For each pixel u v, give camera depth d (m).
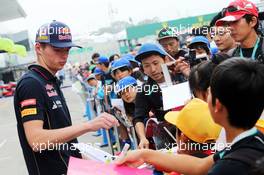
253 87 1.25
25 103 1.99
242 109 1.27
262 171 1.16
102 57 6.80
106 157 1.91
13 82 27.55
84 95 9.73
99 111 6.77
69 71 30.72
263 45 2.65
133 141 3.74
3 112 16.62
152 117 3.05
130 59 6.12
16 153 7.44
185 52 4.47
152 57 3.00
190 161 1.68
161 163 1.70
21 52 15.88
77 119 10.90
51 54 2.15
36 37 2.19
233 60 1.32
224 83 1.27
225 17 2.77
